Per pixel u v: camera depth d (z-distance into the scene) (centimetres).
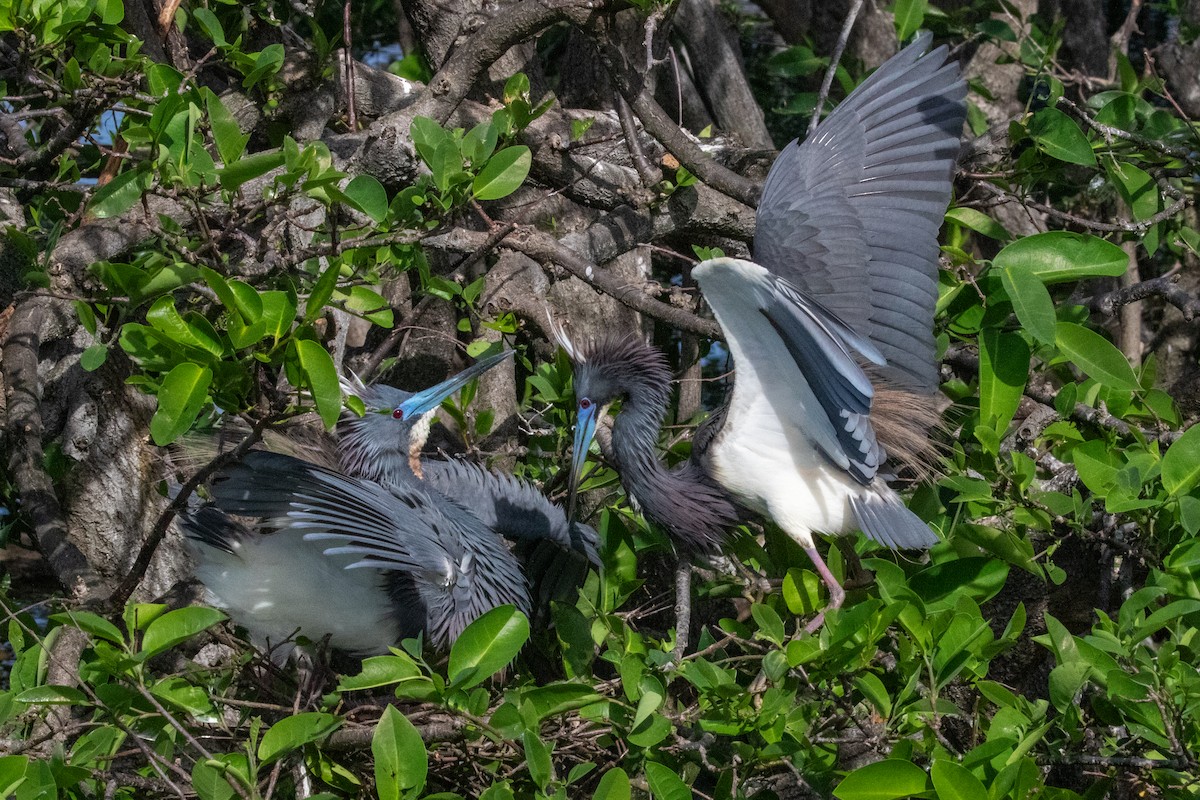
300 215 955
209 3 1280
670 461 1252
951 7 1619
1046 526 927
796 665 797
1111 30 1859
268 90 1191
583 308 1397
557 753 886
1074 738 772
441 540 960
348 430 1080
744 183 1121
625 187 1298
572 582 1132
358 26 1611
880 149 1024
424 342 1362
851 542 1073
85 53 977
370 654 980
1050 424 1008
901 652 838
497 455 1189
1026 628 1134
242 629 1052
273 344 739
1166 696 746
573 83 1534
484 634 760
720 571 1104
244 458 884
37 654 819
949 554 955
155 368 758
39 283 915
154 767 759
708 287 891
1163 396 1029
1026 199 1128
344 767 871
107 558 1156
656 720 757
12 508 1167
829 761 818
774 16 1725
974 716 871
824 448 974
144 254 925
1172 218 1124
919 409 998
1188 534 884
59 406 1159
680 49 1645
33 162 959
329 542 946
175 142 836
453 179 916
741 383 973
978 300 1031
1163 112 1162
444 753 874
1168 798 762
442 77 1166
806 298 815
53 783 673
